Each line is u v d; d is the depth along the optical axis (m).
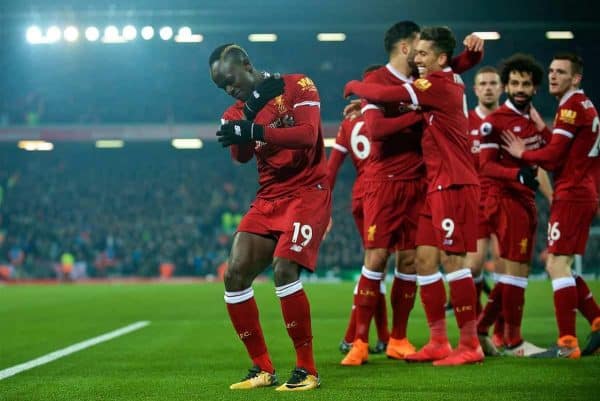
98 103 48.09
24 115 47.25
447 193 7.47
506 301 8.55
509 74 8.73
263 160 6.44
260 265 6.43
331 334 11.23
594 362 7.65
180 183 48.88
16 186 48.19
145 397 5.95
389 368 7.41
